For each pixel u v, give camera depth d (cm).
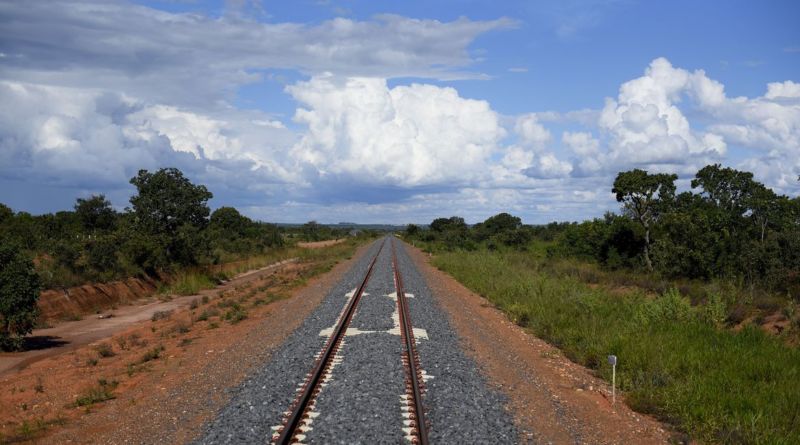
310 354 1312
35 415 1020
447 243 6781
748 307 1917
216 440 817
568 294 2233
